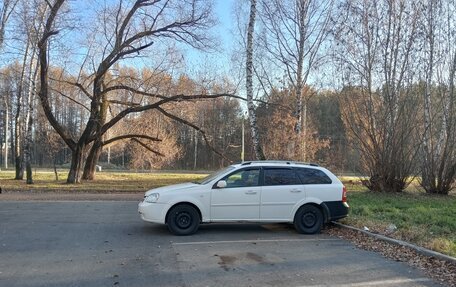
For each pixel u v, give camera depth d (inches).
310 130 1296.8
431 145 820.0
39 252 319.6
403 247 346.9
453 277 265.7
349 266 290.8
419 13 772.0
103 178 1323.8
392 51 778.2
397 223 450.0
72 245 345.4
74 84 1035.3
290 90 1162.0
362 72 793.6
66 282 245.3
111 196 745.6
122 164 3031.5
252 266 287.1
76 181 1057.5
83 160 1079.6
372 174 824.3
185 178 1429.6
